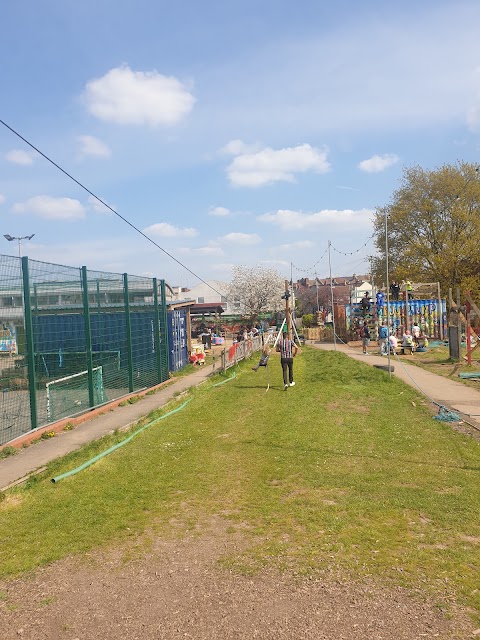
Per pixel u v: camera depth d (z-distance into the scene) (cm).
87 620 415
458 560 493
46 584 478
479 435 995
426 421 1120
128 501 687
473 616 399
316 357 2669
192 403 1434
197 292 8606
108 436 1057
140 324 1741
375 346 3216
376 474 770
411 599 425
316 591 443
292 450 907
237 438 1007
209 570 491
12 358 1014
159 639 384
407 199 4569
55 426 1120
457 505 638
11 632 401
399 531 565
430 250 4566
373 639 373
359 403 1338
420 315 3444
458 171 4434
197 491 720
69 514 644
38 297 1112
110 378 1494
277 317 6569
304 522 597
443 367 2103
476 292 4394
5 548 553
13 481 771
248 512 638
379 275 4834
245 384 1761
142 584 471
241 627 394
